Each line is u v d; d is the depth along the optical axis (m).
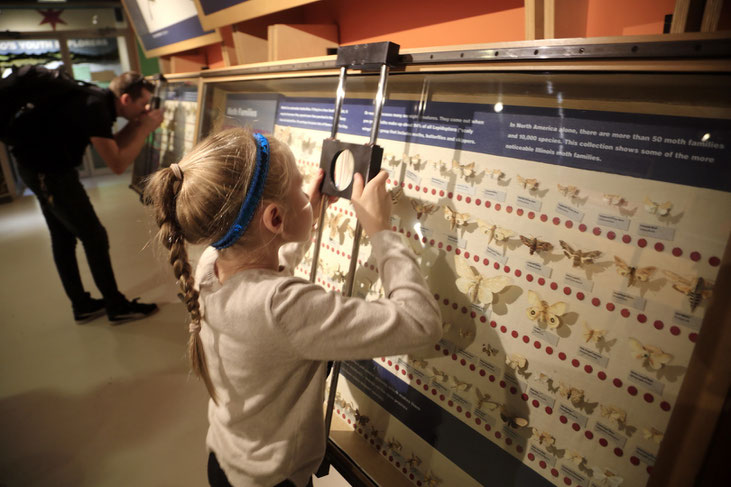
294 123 1.13
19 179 5.19
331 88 1.00
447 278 0.75
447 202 0.74
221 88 1.48
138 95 2.00
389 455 0.89
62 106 1.73
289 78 1.07
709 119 0.47
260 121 1.27
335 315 0.56
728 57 0.42
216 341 0.65
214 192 0.57
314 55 1.30
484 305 0.70
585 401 0.59
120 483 1.33
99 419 1.59
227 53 1.78
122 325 2.22
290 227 0.67
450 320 0.75
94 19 5.52
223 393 0.68
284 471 0.68
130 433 1.53
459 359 0.75
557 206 0.60
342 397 1.02
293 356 0.61
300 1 1.11
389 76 0.82
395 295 0.61
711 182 0.47
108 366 1.89
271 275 0.62
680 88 0.48
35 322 2.24
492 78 0.65
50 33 5.25
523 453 0.67
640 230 0.53
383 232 0.67
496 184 0.67
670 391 0.51
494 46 0.61
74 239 2.14
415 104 0.79
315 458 0.73
